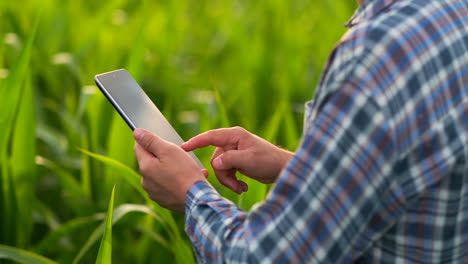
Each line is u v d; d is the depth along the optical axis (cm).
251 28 370
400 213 94
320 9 382
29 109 191
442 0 99
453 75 95
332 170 91
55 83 279
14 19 321
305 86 313
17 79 182
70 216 232
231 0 403
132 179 162
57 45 321
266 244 94
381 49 91
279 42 359
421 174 92
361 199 91
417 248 97
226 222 101
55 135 230
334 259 93
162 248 196
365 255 101
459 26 99
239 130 138
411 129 92
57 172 204
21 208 198
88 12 372
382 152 90
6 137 184
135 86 138
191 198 108
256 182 168
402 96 91
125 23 382
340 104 91
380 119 90
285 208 93
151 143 115
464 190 97
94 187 216
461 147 94
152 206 170
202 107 256
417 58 92
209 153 213
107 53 307
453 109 95
